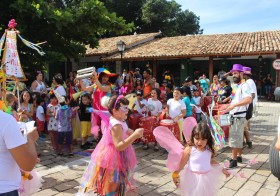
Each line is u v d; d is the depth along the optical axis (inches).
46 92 354.3
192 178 141.8
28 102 282.2
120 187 141.4
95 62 998.4
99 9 383.6
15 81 196.9
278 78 775.1
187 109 279.6
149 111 296.7
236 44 789.2
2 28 385.1
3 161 83.4
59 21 361.4
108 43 1010.7
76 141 297.9
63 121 252.8
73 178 203.3
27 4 344.2
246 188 190.7
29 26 382.3
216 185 143.9
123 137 141.6
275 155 188.9
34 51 398.6
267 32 871.1
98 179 141.3
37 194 176.1
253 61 837.8
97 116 244.4
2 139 82.2
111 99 142.0
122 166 141.4
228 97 372.2
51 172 214.7
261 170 223.3
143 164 236.8
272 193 183.3
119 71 952.3
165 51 842.8
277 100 770.8
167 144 146.6
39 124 317.4
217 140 241.8
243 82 227.5
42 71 464.1
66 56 454.0
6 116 83.7
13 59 191.0
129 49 936.3
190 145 145.9
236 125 225.5
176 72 937.5
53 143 269.3
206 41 876.6
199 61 904.3
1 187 82.7
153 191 184.2
